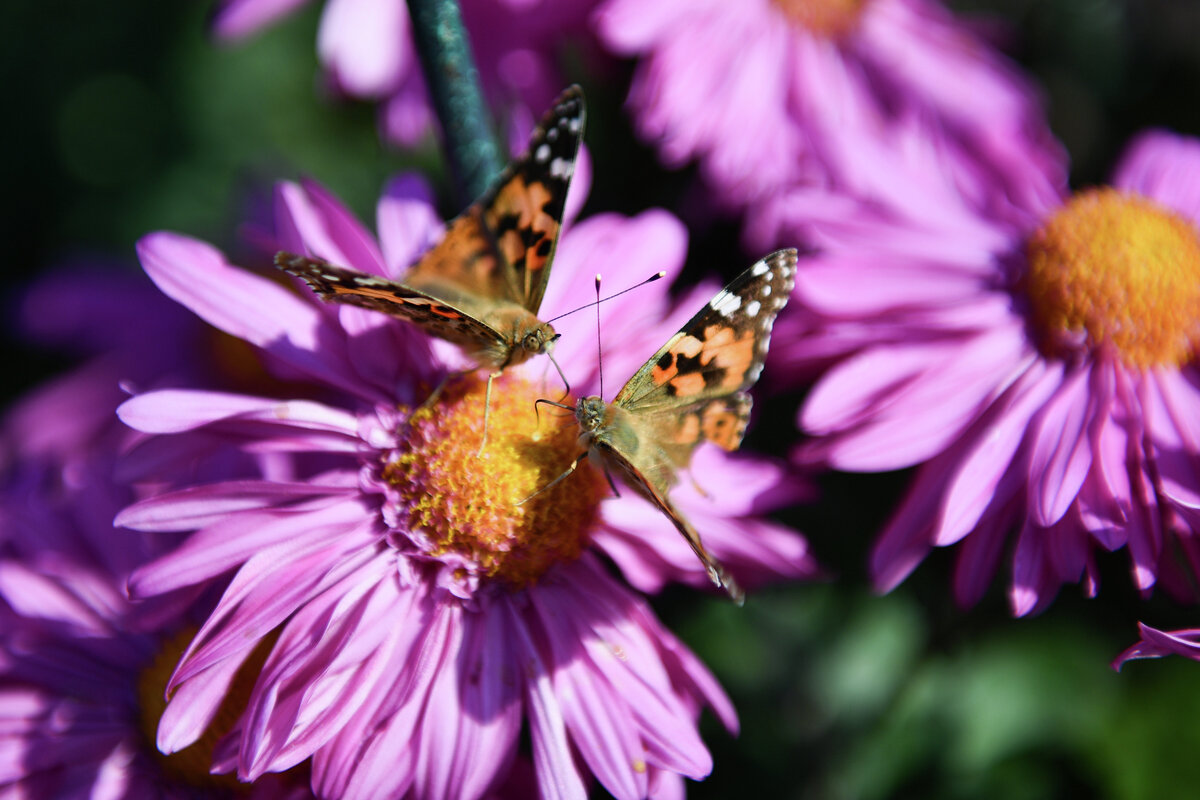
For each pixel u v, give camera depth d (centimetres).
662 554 41
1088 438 42
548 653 40
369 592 40
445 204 49
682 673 40
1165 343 43
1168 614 45
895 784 46
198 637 38
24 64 60
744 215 46
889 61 49
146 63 58
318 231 41
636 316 42
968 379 43
